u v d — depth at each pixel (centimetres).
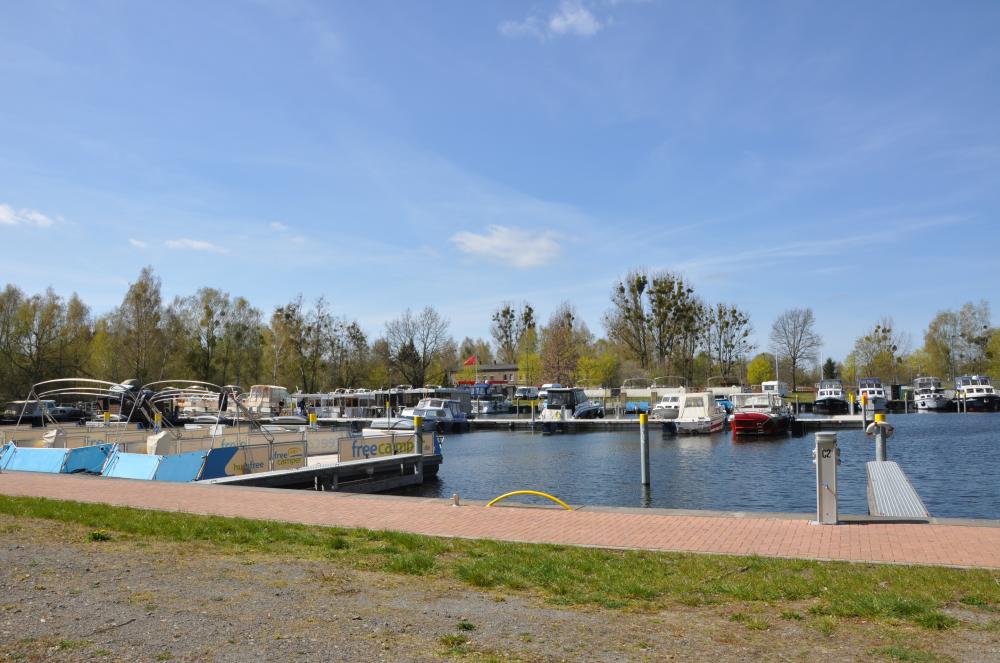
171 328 7488
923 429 5138
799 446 4078
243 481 1947
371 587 721
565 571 781
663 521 1120
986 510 2008
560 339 9594
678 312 8794
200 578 745
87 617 596
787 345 10194
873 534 980
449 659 505
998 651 524
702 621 608
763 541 957
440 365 10769
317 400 7862
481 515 1202
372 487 2389
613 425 5691
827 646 539
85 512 1180
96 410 6462
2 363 6594
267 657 505
